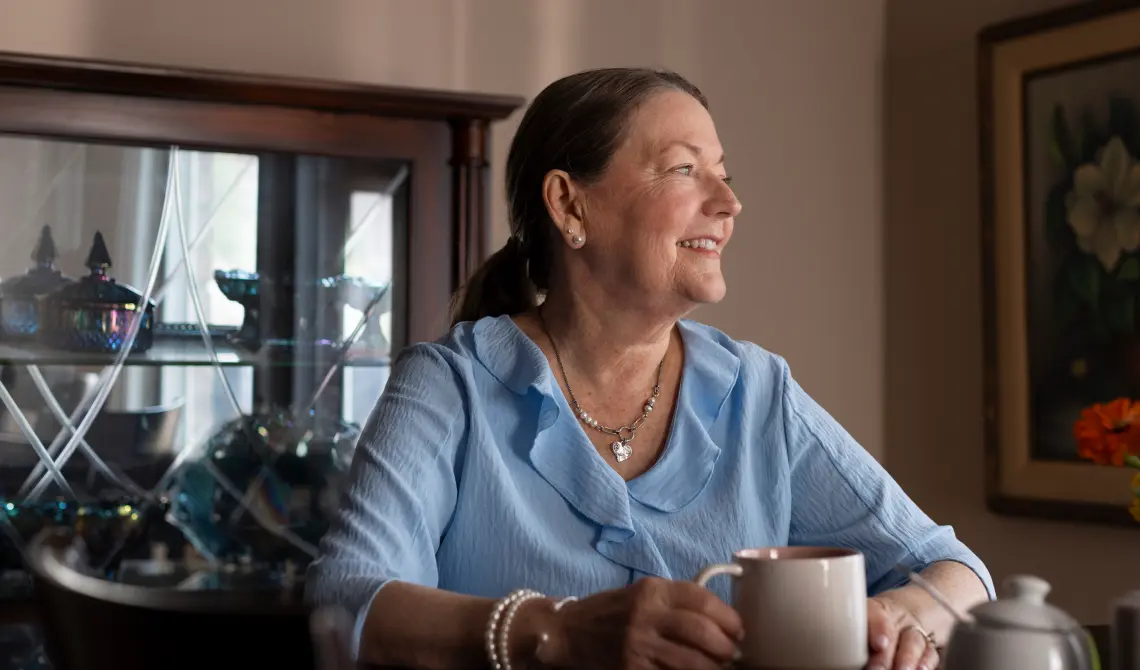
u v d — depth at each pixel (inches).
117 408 92.3
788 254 135.7
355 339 99.0
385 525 55.9
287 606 24.8
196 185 94.8
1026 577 37.5
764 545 62.7
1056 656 34.6
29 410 90.0
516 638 45.6
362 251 99.4
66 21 104.6
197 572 93.4
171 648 24.9
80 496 90.7
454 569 60.1
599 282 62.6
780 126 135.9
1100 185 112.7
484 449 60.5
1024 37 121.3
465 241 101.4
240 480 95.0
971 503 128.2
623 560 59.4
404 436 59.6
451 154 102.0
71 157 91.4
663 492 61.3
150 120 92.8
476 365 63.1
